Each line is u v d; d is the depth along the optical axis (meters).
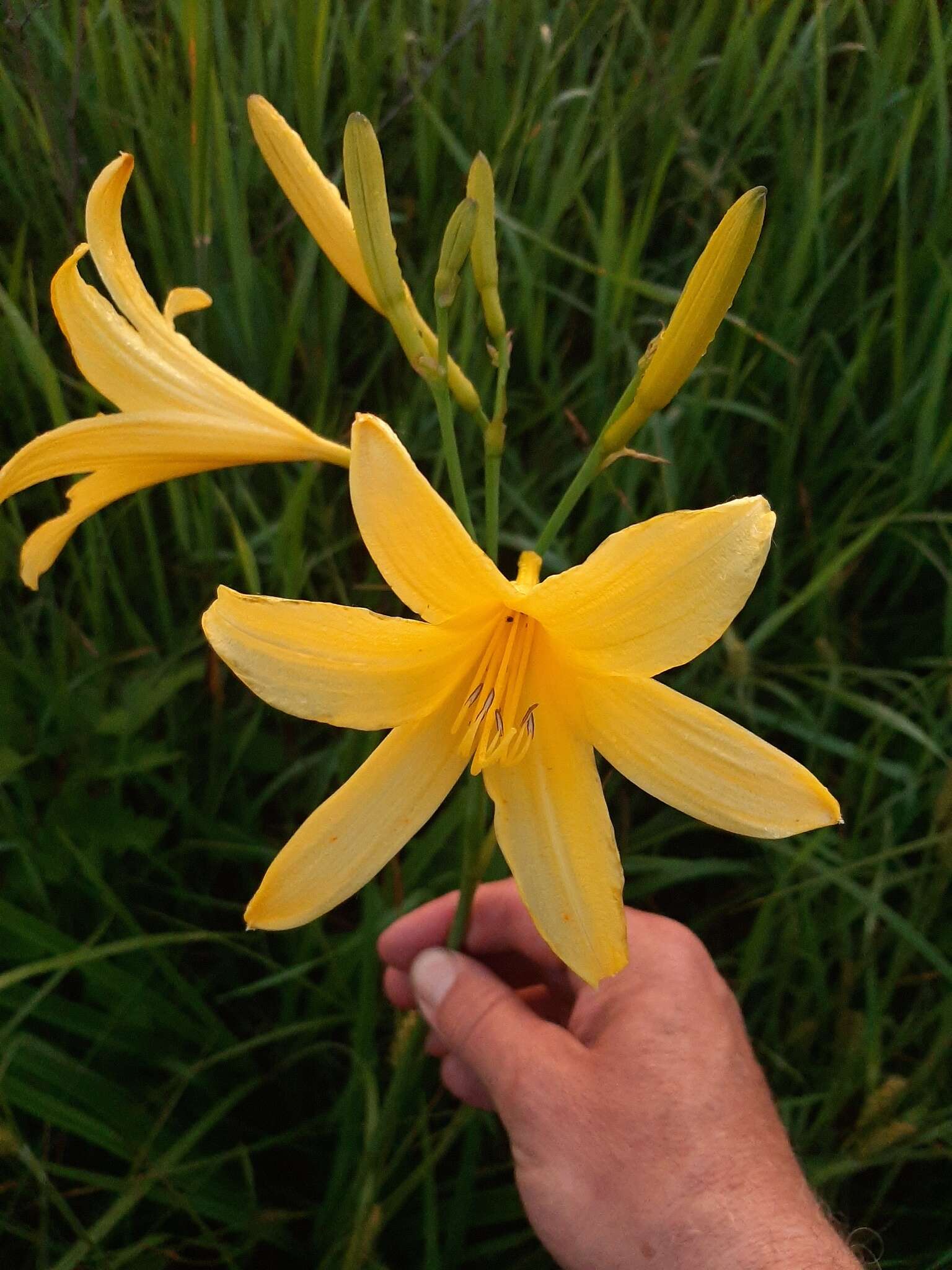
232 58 0.39
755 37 0.42
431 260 0.40
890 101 0.41
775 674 0.41
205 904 0.36
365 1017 0.33
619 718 0.22
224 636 0.20
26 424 0.38
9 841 0.32
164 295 0.38
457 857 0.38
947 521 0.40
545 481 0.41
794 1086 0.36
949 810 0.31
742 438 0.44
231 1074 0.35
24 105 0.36
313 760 0.36
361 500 0.19
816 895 0.37
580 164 0.44
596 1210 0.26
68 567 0.40
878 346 0.44
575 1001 0.35
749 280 0.42
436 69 0.42
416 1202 0.35
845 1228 0.31
